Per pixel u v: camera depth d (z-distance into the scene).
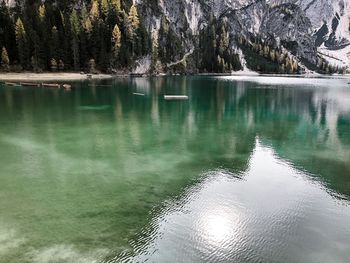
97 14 157.12
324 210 18.52
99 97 67.88
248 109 55.97
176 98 68.44
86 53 146.88
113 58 152.88
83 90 81.31
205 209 18.25
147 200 19.28
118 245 14.70
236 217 17.42
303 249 14.70
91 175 23.19
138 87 95.12
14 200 18.98
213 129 39.31
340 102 66.81
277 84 123.19
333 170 25.30
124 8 180.38
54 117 44.66
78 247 14.49
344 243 15.23
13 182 21.66
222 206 18.67
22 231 15.67
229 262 13.74
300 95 80.25
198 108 55.78
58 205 18.42
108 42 155.38
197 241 15.15
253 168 25.44
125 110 51.84
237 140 34.03
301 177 23.67
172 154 28.62
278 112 53.44
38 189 20.59
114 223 16.56
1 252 14.00
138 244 14.80
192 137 34.94
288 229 16.34
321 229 16.44
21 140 32.12
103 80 120.62
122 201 19.09
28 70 131.88
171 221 16.89
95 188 20.91
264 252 14.45
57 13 154.88
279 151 30.36
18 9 162.75
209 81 136.38
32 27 139.88
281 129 40.06
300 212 18.19
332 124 43.81
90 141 32.31
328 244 15.13
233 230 16.12
